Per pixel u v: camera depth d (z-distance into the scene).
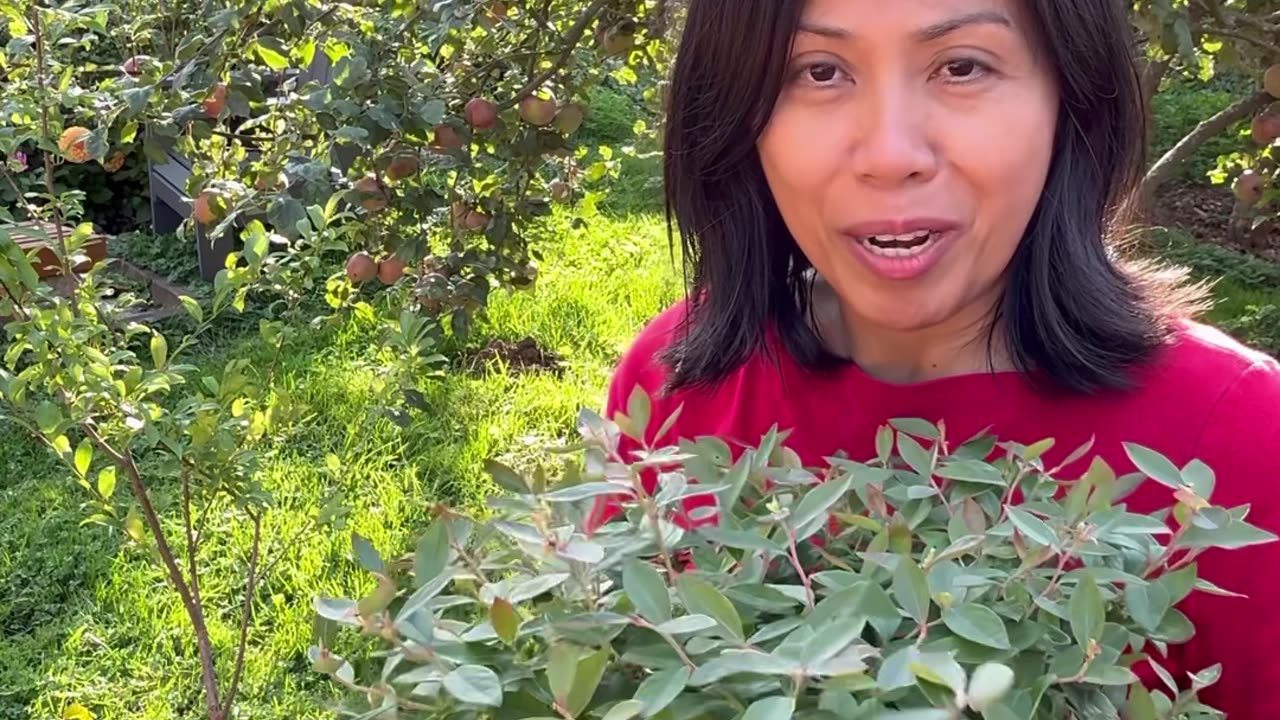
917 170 0.77
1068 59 0.80
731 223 1.00
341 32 1.77
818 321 1.04
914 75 0.77
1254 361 0.90
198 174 1.98
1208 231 5.74
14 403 1.73
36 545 3.04
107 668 2.62
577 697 0.50
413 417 3.54
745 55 0.82
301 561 2.87
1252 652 0.84
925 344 0.96
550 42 2.01
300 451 3.38
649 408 0.75
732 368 1.03
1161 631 0.60
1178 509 0.62
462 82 1.93
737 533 0.62
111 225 5.43
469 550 0.65
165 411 1.91
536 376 3.92
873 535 0.67
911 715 0.48
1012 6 0.77
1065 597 0.59
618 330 4.26
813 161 0.81
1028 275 0.88
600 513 0.69
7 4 1.93
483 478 3.22
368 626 0.59
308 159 1.81
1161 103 7.48
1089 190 0.88
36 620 2.79
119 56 3.23
